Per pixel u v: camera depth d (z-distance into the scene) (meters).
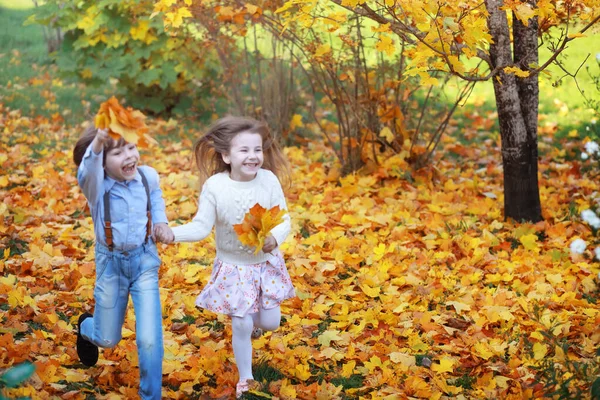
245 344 3.63
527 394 3.54
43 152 7.73
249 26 7.58
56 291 4.75
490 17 5.57
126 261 3.40
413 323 4.46
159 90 9.49
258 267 3.66
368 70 7.23
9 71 11.03
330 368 4.01
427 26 4.21
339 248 5.62
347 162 7.34
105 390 3.67
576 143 8.32
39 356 3.82
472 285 5.05
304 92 9.09
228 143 3.59
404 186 7.10
